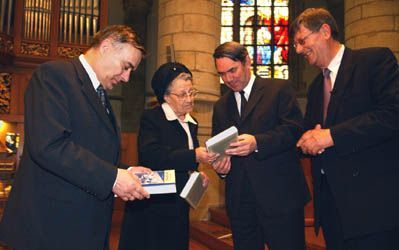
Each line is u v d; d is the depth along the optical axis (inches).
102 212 63.6
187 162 89.0
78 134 61.4
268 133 84.4
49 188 59.9
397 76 73.7
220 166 87.3
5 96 242.8
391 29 229.9
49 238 57.9
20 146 238.2
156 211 91.0
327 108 82.5
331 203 85.0
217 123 101.2
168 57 243.9
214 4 255.9
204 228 226.2
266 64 501.4
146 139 95.0
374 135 70.8
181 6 248.2
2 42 239.3
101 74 66.5
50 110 57.8
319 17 81.1
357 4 239.9
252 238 90.2
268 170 86.4
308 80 493.0
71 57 263.1
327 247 86.9
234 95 98.6
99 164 58.2
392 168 75.5
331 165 78.9
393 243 74.7
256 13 509.4
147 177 65.7
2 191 222.2
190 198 85.0
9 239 58.8
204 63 246.4
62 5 264.4
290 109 88.4
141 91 461.7
